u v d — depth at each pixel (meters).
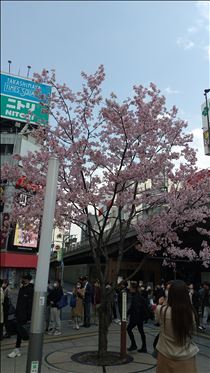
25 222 10.55
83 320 14.75
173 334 3.74
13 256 38.84
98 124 10.12
